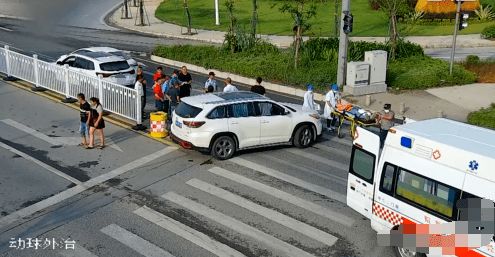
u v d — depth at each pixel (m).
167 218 11.20
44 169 13.76
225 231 10.70
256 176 13.61
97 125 15.14
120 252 9.87
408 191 9.30
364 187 10.30
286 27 41.03
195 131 14.38
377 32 38.72
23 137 16.19
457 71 24.80
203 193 12.48
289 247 10.13
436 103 21.55
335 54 26.23
